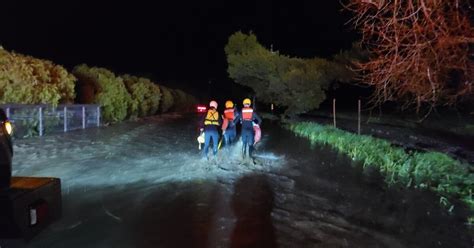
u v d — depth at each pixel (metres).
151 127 20.80
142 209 6.69
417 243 5.62
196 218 6.31
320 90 22.88
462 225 6.39
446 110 19.67
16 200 3.79
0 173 3.93
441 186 8.66
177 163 10.68
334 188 8.52
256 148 14.12
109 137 15.61
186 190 7.95
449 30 6.37
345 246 5.41
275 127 23.22
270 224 6.16
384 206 7.32
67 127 16.95
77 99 19.86
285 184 8.77
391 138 16.03
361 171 10.34
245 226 6.03
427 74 7.37
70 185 8.09
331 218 6.56
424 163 10.40
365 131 17.98
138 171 9.56
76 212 6.44
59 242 5.25
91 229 5.72
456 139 15.14
